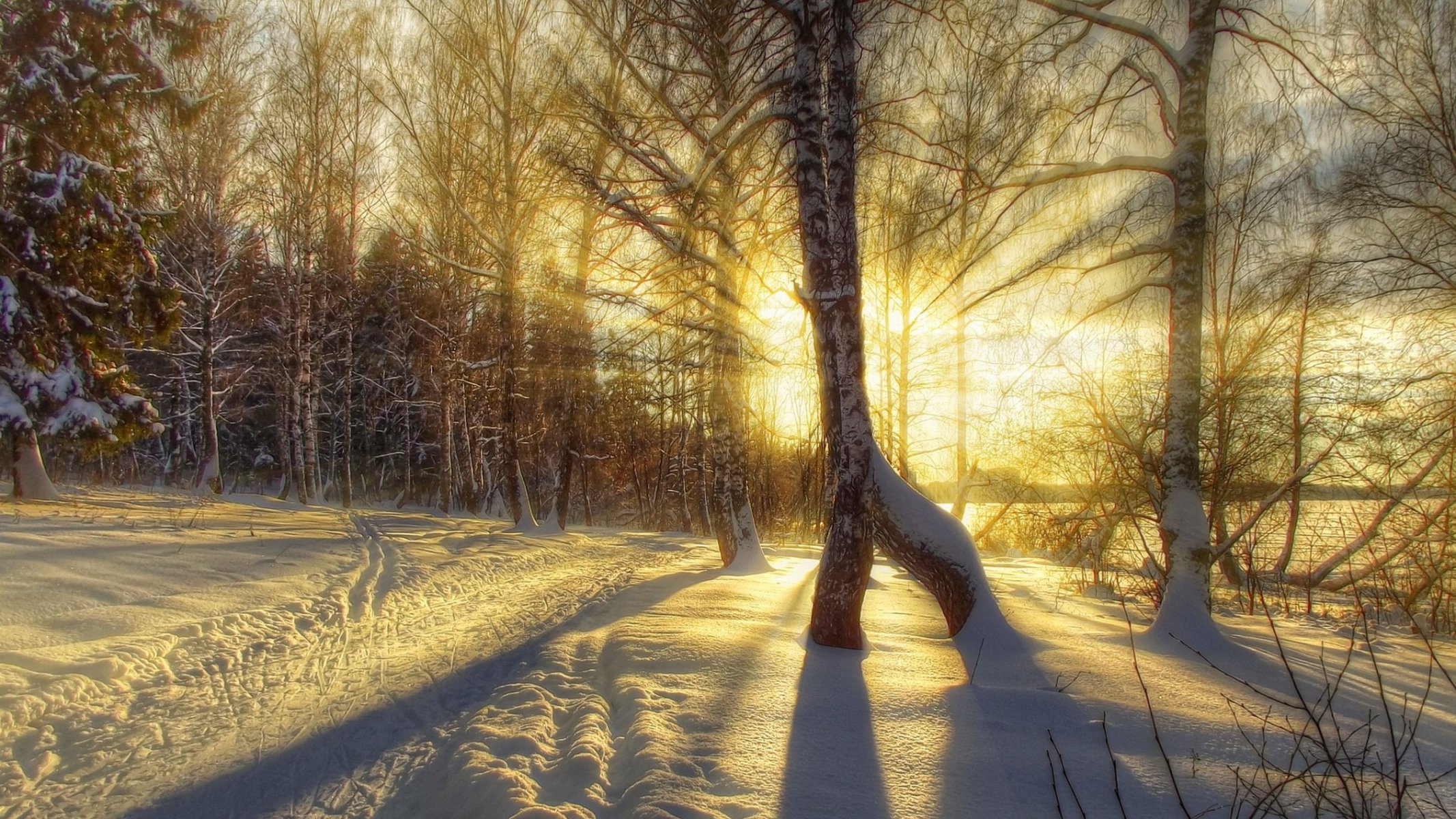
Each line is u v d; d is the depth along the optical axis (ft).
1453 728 15.42
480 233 64.03
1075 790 12.12
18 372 41.98
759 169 33.91
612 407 101.55
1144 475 31.78
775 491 131.13
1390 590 32.35
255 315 97.60
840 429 21.12
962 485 48.83
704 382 49.60
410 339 107.76
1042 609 28.86
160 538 34.63
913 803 11.68
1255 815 11.28
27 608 21.35
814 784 12.24
